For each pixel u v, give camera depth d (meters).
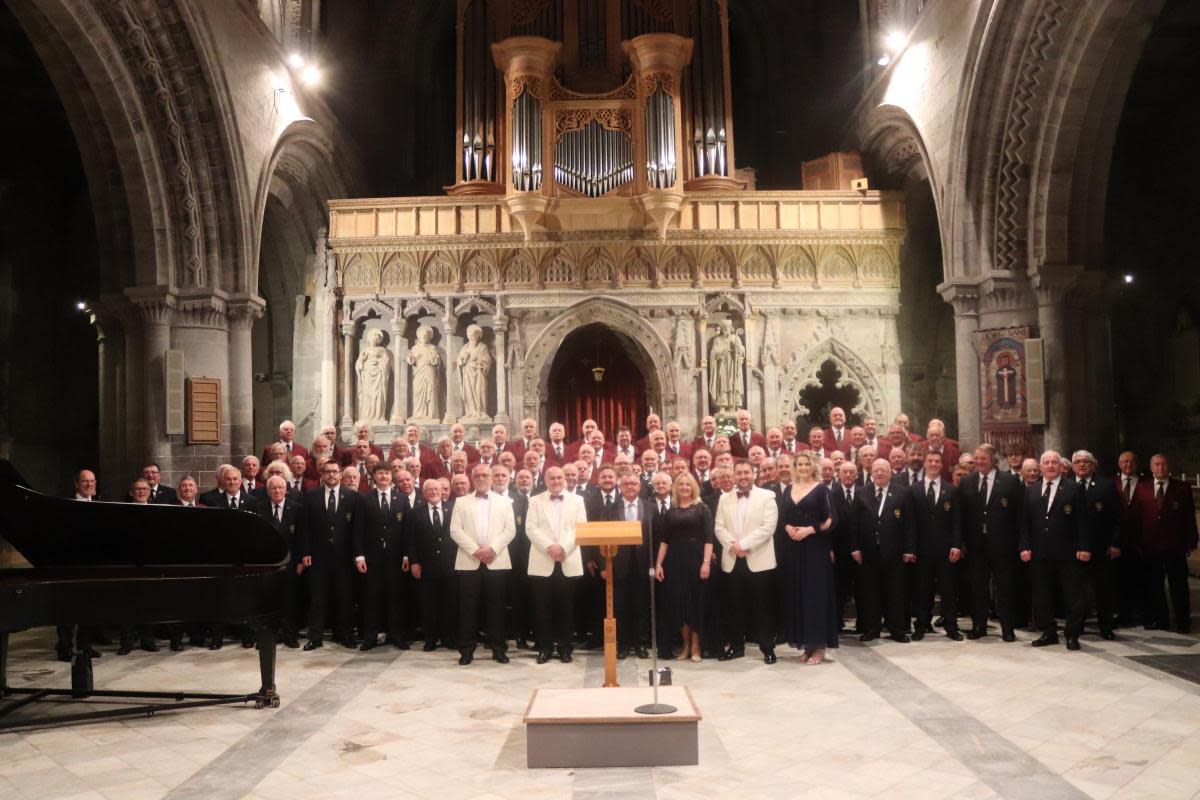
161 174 12.69
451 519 9.03
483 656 9.18
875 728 6.36
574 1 17.70
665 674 6.02
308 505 9.73
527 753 5.71
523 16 17.48
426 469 12.30
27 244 17.97
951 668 8.13
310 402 17.39
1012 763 5.61
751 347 15.91
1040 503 9.14
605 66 17.72
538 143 15.77
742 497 8.81
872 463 10.25
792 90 20.48
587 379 19.33
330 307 16.05
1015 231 12.94
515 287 16.03
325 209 17.30
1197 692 7.23
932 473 9.53
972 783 5.28
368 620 9.52
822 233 15.92
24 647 10.12
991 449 9.60
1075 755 5.75
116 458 13.52
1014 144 12.62
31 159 18.12
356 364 16.08
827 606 8.50
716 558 8.94
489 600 8.89
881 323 16.08
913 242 17.11
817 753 5.85
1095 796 5.06
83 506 7.35
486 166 16.98
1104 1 10.91
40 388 18.17
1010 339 12.87
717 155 16.97
